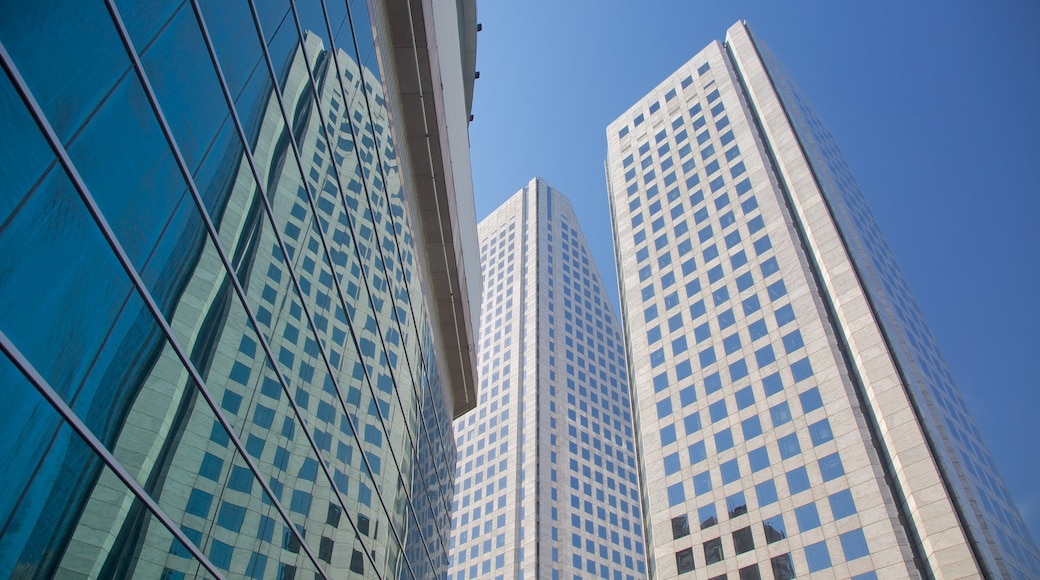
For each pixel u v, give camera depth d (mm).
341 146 21375
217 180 13625
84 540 10039
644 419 75438
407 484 29344
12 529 8586
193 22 12586
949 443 56094
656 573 65188
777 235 74812
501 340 147875
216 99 13461
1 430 8352
